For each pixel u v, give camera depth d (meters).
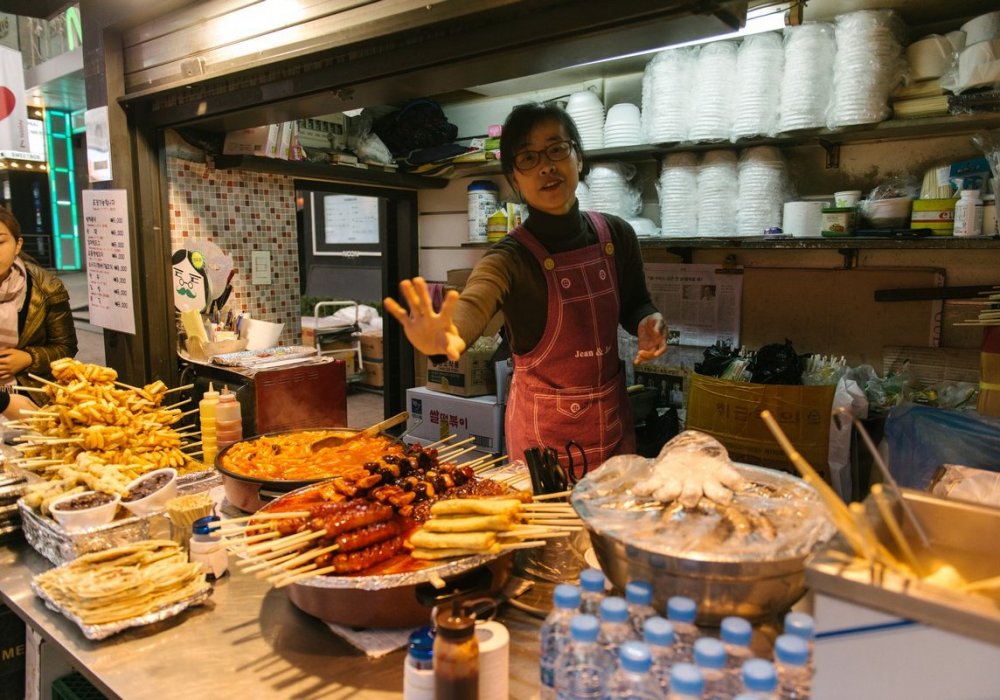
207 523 1.59
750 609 1.04
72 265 5.62
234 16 2.32
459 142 4.31
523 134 1.95
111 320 3.09
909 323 2.92
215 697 1.17
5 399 2.80
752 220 2.92
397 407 4.77
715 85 2.84
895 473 2.36
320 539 1.33
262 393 2.63
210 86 2.56
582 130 3.34
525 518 1.38
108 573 1.44
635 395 3.18
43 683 1.87
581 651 0.91
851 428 2.55
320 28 2.05
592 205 3.36
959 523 1.08
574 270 2.08
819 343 3.16
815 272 3.13
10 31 4.36
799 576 1.04
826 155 3.06
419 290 1.25
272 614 1.45
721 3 1.45
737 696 0.78
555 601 1.01
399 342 4.70
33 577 1.65
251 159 3.15
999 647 0.70
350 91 2.19
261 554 1.33
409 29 1.80
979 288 2.72
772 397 2.61
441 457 1.90
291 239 3.61
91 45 2.90
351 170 3.70
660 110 2.98
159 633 1.38
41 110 4.84
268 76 2.32
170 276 3.05
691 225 3.12
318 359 2.90
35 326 3.08
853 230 2.69
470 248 4.02
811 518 1.11
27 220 5.39
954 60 2.43
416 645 1.05
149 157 2.93
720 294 3.41
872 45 2.49
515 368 2.28
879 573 0.78
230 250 3.32
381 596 1.30
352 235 6.69
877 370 3.01
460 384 3.77
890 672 0.76
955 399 2.61
